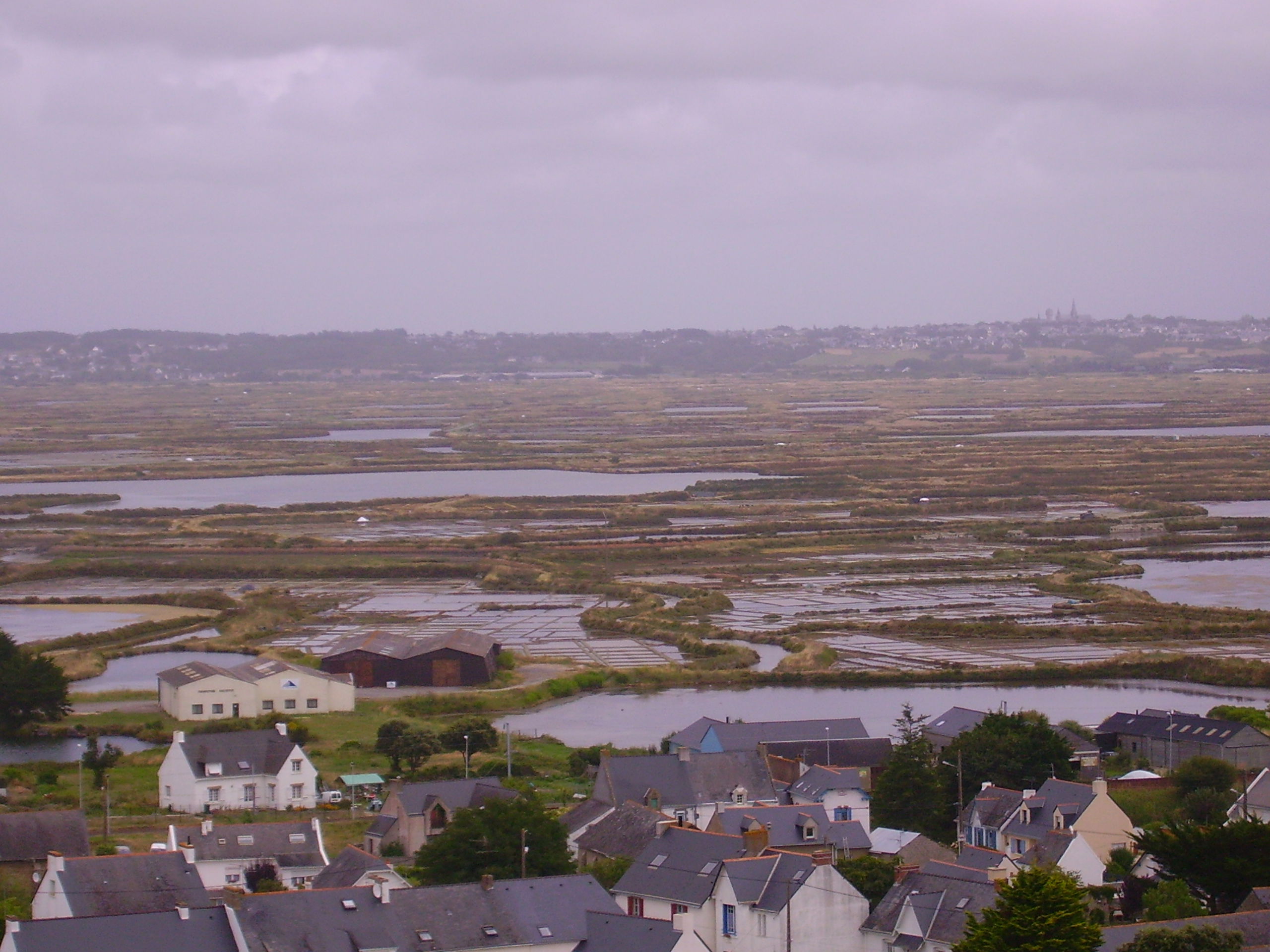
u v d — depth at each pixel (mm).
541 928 100688
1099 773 161625
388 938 97750
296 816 159750
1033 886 97375
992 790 144000
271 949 94875
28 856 125438
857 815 144875
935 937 102312
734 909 106625
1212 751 171500
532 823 123938
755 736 170750
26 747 195625
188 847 119062
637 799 142375
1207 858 118875
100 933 94500
